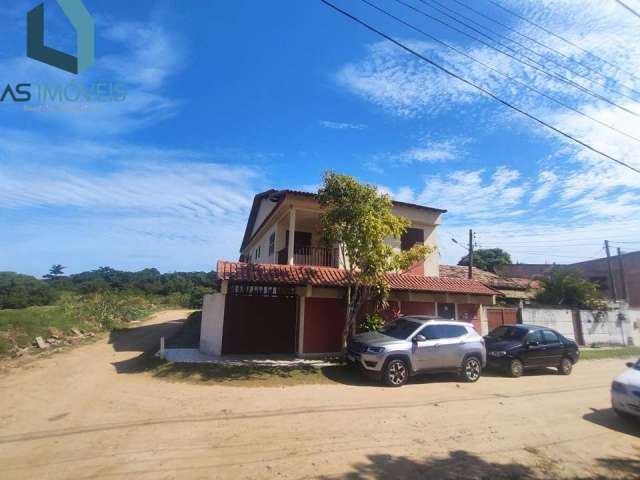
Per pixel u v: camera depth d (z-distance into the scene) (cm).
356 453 566
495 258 5038
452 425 714
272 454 552
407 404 852
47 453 546
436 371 1109
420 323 1154
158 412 746
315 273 1482
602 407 887
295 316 1456
